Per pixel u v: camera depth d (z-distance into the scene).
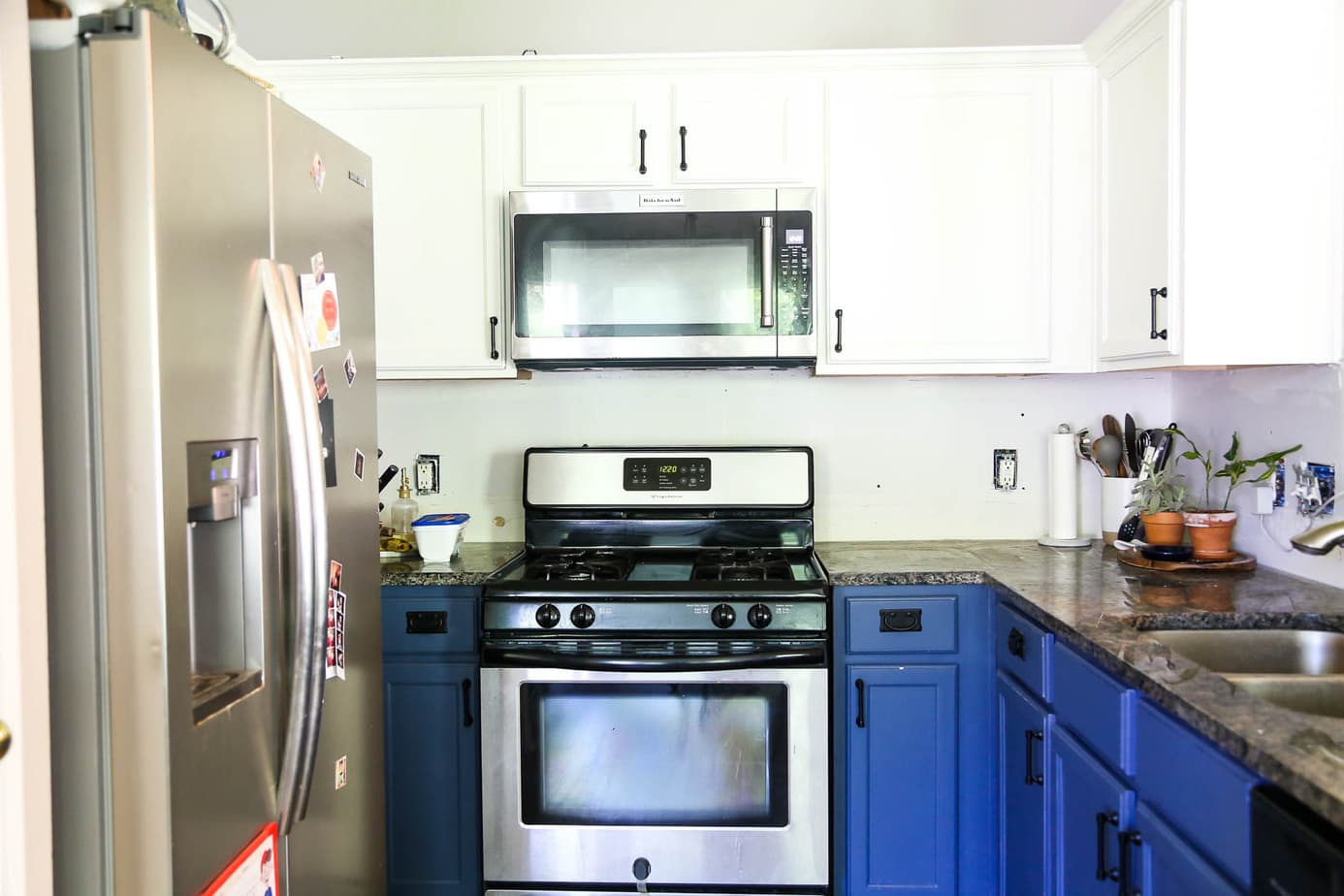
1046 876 1.68
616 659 1.98
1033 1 2.54
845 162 2.22
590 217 2.18
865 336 2.24
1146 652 1.38
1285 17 1.75
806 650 1.99
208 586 1.13
